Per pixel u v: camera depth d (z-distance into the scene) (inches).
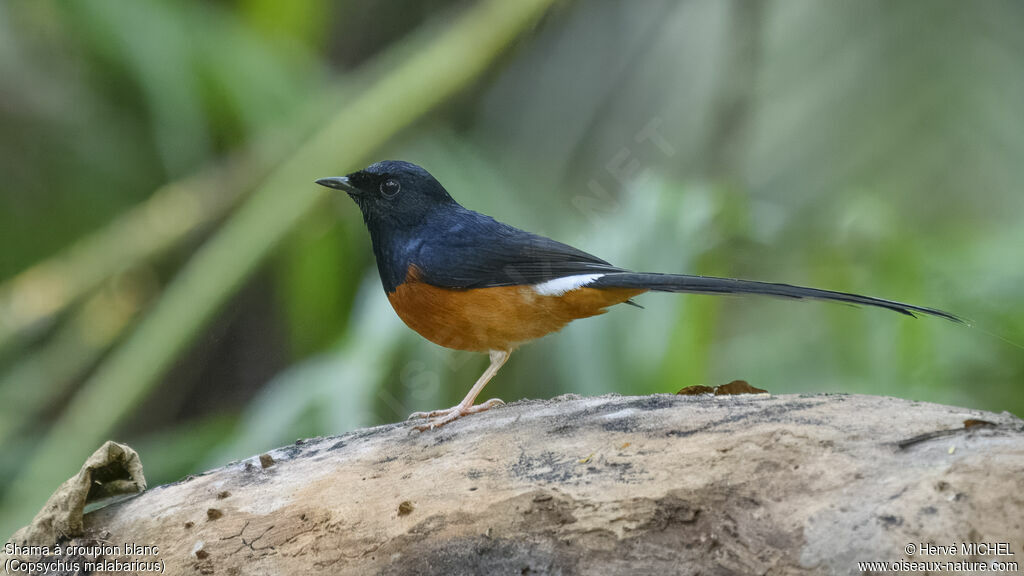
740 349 481.1
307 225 511.5
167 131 549.3
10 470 518.3
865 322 445.4
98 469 277.0
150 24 498.6
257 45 525.7
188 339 476.4
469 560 233.3
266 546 253.0
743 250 430.3
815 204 448.1
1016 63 424.5
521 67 531.2
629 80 514.9
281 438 408.2
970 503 201.5
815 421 235.6
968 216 434.9
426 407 429.1
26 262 593.0
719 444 232.5
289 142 525.0
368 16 622.8
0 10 557.0
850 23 456.8
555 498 232.7
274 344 584.7
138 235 525.0
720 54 495.5
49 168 593.0
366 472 262.7
